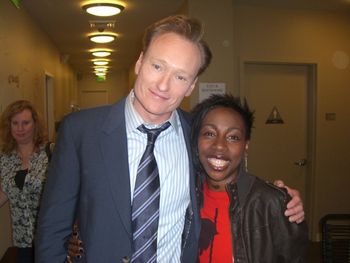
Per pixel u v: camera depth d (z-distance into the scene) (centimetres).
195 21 103
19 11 372
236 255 116
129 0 383
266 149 420
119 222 102
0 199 219
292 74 421
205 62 109
